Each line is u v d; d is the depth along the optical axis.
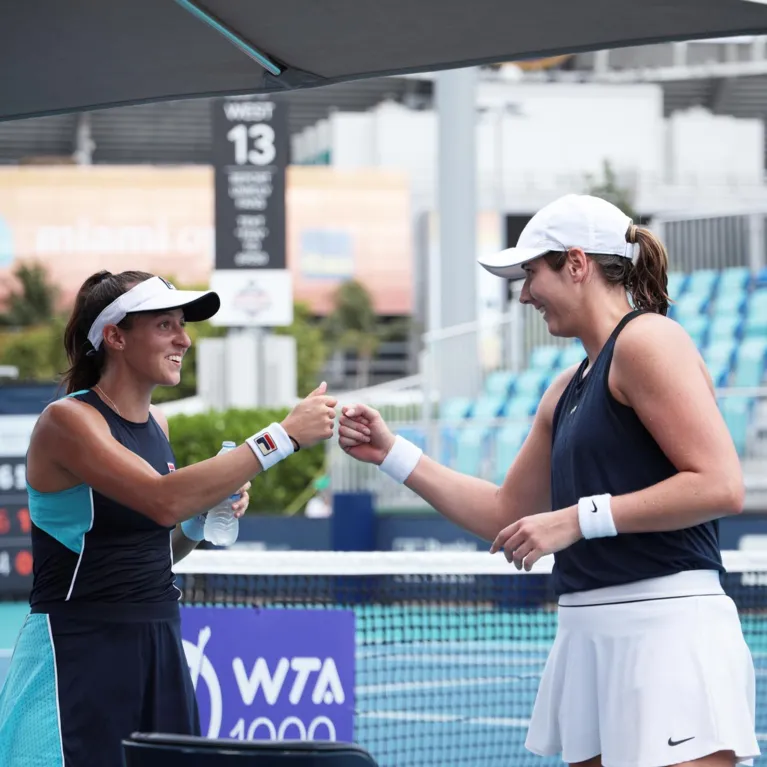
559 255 9.19
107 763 9.58
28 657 9.83
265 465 9.55
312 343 113.19
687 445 8.41
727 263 49.56
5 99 11.59
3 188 121.69
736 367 45.28
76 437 9.53
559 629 9.27
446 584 17.05
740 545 37.53
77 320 10.26
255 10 9.52
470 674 23.61
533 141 127.38
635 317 8.91
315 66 10.79
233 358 58.91
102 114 139.75
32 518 9.99
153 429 10.35
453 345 47.47
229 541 10.82
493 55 10.46
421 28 9.90
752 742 8.48
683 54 137.00
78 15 9.77
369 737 20.06
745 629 24.41
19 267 121.31
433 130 132.50
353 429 10.75
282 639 13.30
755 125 136.38
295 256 125.50
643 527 8.48
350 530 40.50
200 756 6.98
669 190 120.50
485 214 120.19
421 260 132.50
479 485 10.66
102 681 9.62
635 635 8.65
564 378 10.03
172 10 9.71
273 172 57.06
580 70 140.38
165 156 151.88
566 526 8.57
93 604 9.71
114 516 9.71
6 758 9.77
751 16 9.49
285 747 6.87
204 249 121.69
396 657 24.80
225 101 56.62
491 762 18.86
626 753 8.55
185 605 13.81
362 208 125.56
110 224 121.69
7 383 38.84
